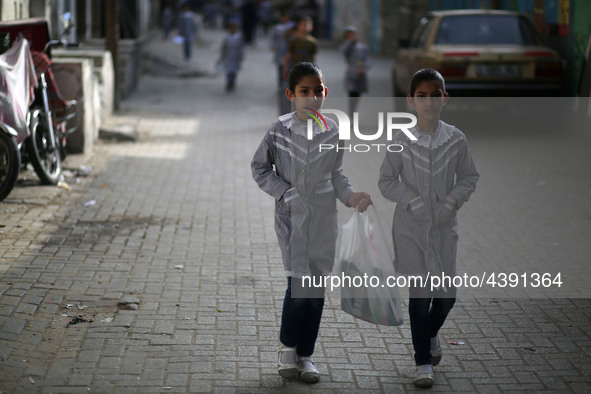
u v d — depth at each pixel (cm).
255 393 491
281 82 1878
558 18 1569
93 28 2238
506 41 1539
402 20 3578
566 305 654
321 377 518
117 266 729
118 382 498
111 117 1655
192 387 496
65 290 658
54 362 522
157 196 1017
